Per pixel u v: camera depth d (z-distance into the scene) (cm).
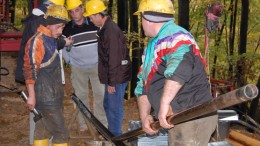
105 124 637
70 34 603
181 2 1579
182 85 286
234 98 216
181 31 300
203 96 305
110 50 552
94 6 552
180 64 284
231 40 2066
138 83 346
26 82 443
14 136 670
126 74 570
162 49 301
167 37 299
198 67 300
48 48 444
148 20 305
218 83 611
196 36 1856
